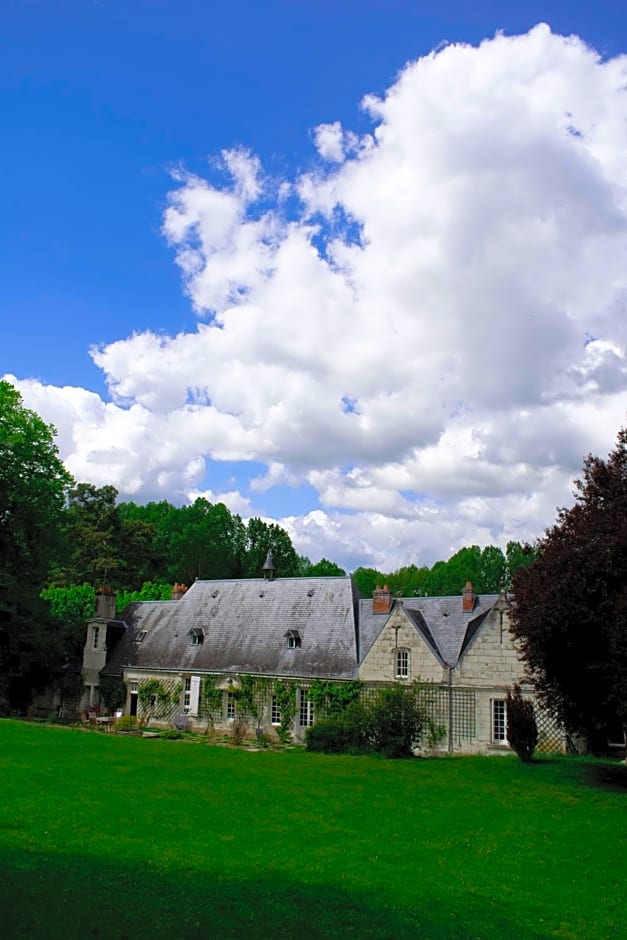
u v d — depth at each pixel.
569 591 26.75
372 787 26.86
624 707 25.45
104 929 12.23
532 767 32.72
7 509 47.62
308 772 29.69
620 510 27.09
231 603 54.19
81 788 23.50
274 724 46.91
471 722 40.44
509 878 16.50
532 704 35.75
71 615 59.38
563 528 29.42
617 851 19.02
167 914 13.05
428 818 22.12
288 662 47.69
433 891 15.34
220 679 49.28
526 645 30.42
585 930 13.65
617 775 30.81
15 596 47.66
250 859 16.83
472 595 45.22
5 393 47.84
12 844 16.69
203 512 104.88
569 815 23.19
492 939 12.98
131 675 53.81
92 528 84.88
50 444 50.03
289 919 13.23
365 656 44.53
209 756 32.72
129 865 15.73
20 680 55.91
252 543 107.94
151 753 32.38
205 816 20.73
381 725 37.38
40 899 13.34
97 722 49.31
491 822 21.92
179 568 95.94
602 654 26.88
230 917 13.13
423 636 42.94
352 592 49.97
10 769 25.88
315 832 19.67
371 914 13.78
